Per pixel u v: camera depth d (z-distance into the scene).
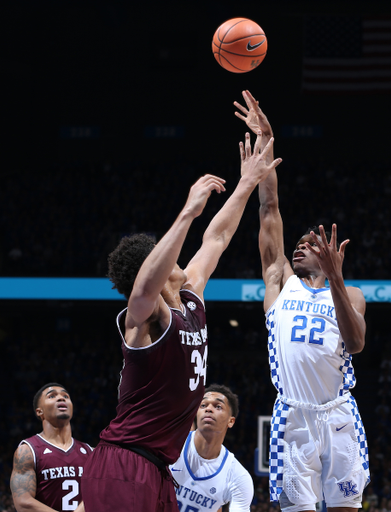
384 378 19.45
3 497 13.16
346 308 3.06
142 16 25.28
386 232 21.86
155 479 2.44
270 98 24.84
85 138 25.38
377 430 18.19
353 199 23.33
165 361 2.46
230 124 24.97
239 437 17.22
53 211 23.62
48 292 19.59
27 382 20.02
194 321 2.63
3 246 21.97
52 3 21.88
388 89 21.30
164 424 2.50
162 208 23.58
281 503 3.25
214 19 25.02
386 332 22.72
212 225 3.07
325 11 21.62
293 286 3.57
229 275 20.05
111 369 20.47
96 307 21.66
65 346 21.80
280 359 3.41
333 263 3.06
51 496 4.62
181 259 21.27
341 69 21.52
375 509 13.44
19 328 23.91
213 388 4.29
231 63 4.27
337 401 3.26
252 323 23.64
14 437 18.17
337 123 24.59
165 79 25.31
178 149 25.16
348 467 3.20
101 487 2.40
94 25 25.44
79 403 19.20
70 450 4.82
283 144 24.70
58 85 25.48
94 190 24.34
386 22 21.47
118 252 2.59
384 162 24.36
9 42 24.91
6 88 25.02
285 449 3.27
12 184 24.59
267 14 24.70
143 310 2.35
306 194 23.56
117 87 25.39
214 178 2.51
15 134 25.17
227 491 4.21
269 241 3.86
